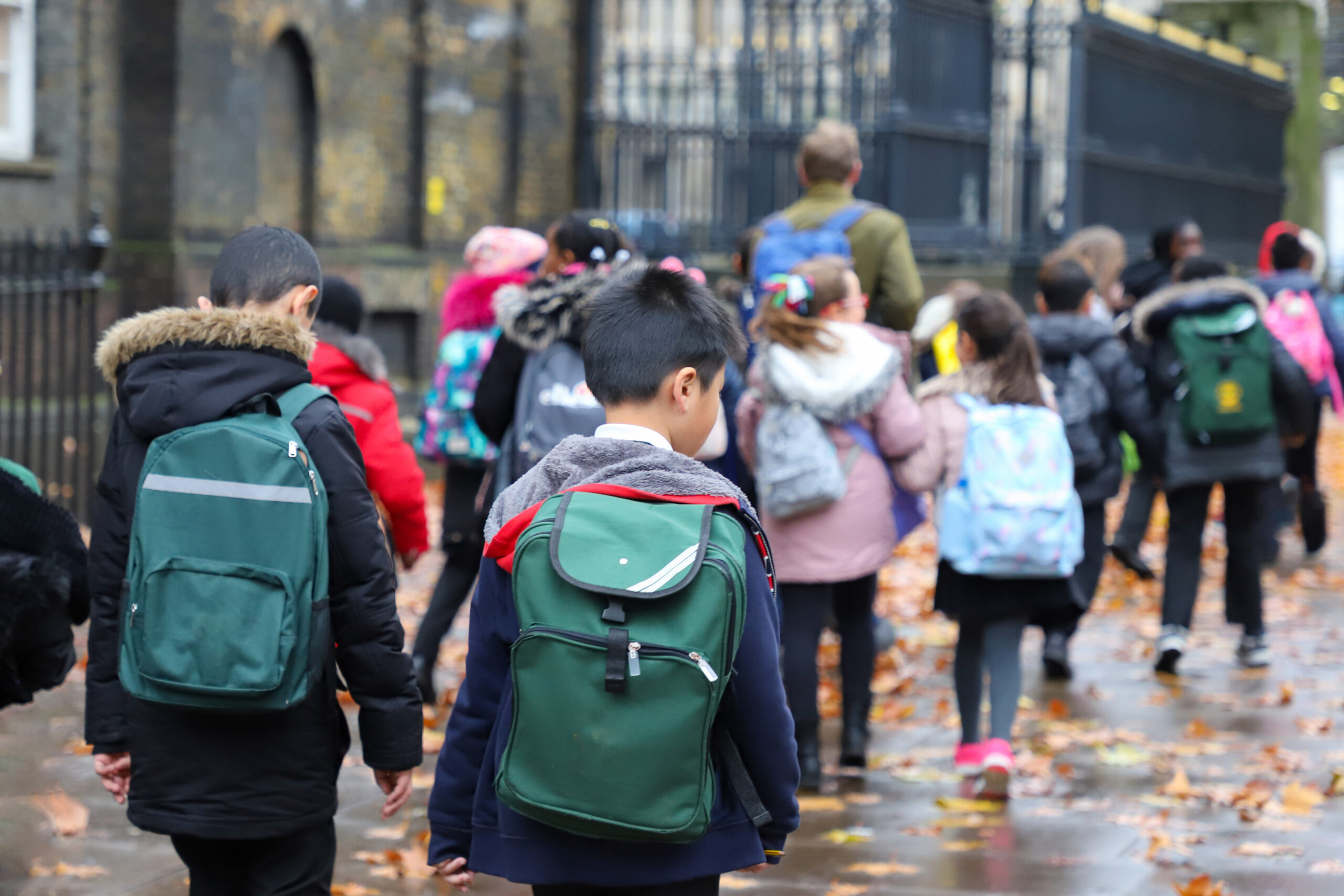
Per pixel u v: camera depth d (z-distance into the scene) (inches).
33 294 418.3
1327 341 415.8
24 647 165.5
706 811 106.8
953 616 253.8
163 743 136.2
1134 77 822.5
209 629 130.6
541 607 107.8
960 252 697.6
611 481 112.7
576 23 741.9
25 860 209.0
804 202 332.2
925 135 677.3
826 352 241.1
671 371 118.6
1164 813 237.1
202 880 145.5
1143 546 522.9
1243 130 994.1
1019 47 795.4
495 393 242.7
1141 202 836.6
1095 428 312.8
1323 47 1679.4
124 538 141.3
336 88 604.7
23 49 490.0
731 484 115.0
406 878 208.5
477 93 681.0
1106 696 319.9
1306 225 1425.9
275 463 133.9
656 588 105.3
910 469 246.8
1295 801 243.8
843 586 259.0
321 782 139.3
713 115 729.6
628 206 748.6
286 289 148.4
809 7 740.7
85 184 517.3
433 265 658.8
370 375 237.8
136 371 137.6
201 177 539.8
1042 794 250.7
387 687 140.2
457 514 291.1
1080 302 314.0
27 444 419.8
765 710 112.7
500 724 117.0
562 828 107.8
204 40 536.7
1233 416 318.7
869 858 218.5
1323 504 422.9
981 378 250.4
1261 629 343.9
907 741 286.5
